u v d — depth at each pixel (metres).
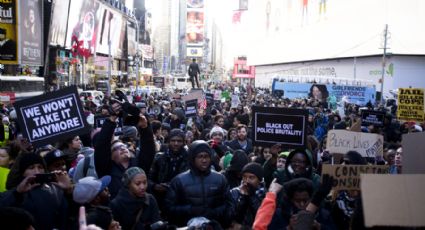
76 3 42.28
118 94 6.34
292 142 7.36
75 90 6.44
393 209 2.69
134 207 5.15
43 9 34.91
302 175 6.02
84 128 6.45
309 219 4.41
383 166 6.18
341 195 6.14
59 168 5.96
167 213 6.01
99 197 4.84
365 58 61.84
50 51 40.88
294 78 46.16
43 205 5.00
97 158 6.00
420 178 2.71
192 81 34.75
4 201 4.88
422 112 16.06
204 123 17.52
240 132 10.77
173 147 7.67
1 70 32.91
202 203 5.88
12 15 26.38
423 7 52.16
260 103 29.58
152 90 51.78
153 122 11.84
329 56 71.06
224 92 36.03
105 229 4.43
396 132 15.39
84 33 47.78
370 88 42.28
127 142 8.34
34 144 6.42
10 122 13.41
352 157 7.16
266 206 4.83
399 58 54.09
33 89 30.69
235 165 7.35
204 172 6.01
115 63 67.69
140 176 5.15
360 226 3.73
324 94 42.62
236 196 6.24
